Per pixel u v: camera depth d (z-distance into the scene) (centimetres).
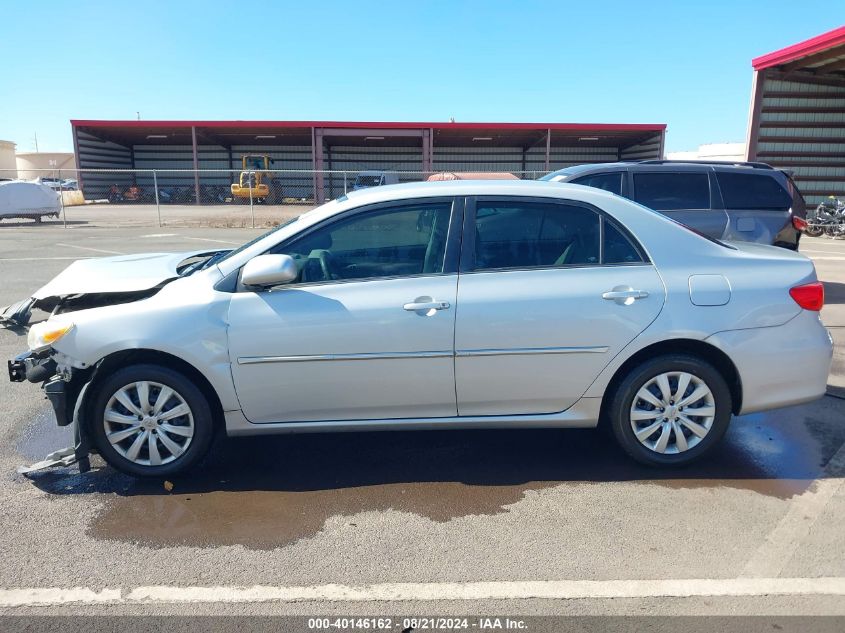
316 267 354
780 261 371
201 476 372
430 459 393
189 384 348
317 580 273
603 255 359
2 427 442
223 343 342
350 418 359
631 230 361
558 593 263
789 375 362
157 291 391
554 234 360
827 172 1972
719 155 3556
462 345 345
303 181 4284
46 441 419
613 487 355
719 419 364
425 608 255
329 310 342
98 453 372
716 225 755
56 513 330
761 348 356
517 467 381
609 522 318
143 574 277
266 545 300
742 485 355
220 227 2175
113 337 340
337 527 316
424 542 302
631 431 364
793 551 292
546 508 333
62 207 2214
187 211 2923
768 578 272
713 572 276
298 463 389
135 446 353
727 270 361
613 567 280
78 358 343
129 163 4372
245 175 3628
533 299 346
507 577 274
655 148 3731
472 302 344
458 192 360
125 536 308
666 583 269
